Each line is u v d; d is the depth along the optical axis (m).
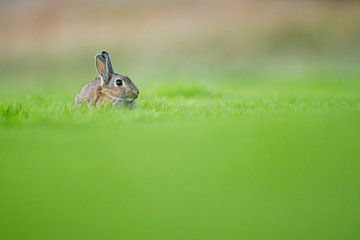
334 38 95.62
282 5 102.88
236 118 27.92
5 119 26.95
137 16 104.19
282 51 94.00
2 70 96.06
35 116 27.70
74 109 30.36
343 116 28.47
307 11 101.44
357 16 99.94
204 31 99.38
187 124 25.69
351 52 92.06
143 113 28.36
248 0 104.75
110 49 98.38
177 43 97.50
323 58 91.31
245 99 38.19
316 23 98.69
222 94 43.59
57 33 103.31
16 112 29.16
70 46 100.69
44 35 103.56
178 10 104.62
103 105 30.95
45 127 24.84
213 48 95.44
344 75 75.31
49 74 93.38
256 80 72.56
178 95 42.66
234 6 104.00
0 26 105.00
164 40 98.56
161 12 104.56
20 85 76.31
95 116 27.59
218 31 98.94
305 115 28.98
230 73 86.31
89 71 93.94
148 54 96.12
